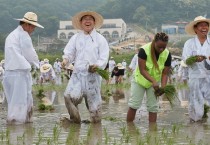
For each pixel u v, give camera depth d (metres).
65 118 13.12
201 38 13.79
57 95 24.12
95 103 13.09
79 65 12.98
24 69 12.82
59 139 10.48
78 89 12.84
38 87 31.08
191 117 13.66
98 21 13.23
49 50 163.12
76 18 13.15
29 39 13.03
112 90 28.45
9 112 12.84
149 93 13.06
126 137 10.43
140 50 12.73
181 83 34.94
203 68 13.56
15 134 11.15
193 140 10.41
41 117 14.32
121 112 15.77
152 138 10.64
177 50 133.62
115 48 155.12
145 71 12.67
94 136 10.87
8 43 12.89
